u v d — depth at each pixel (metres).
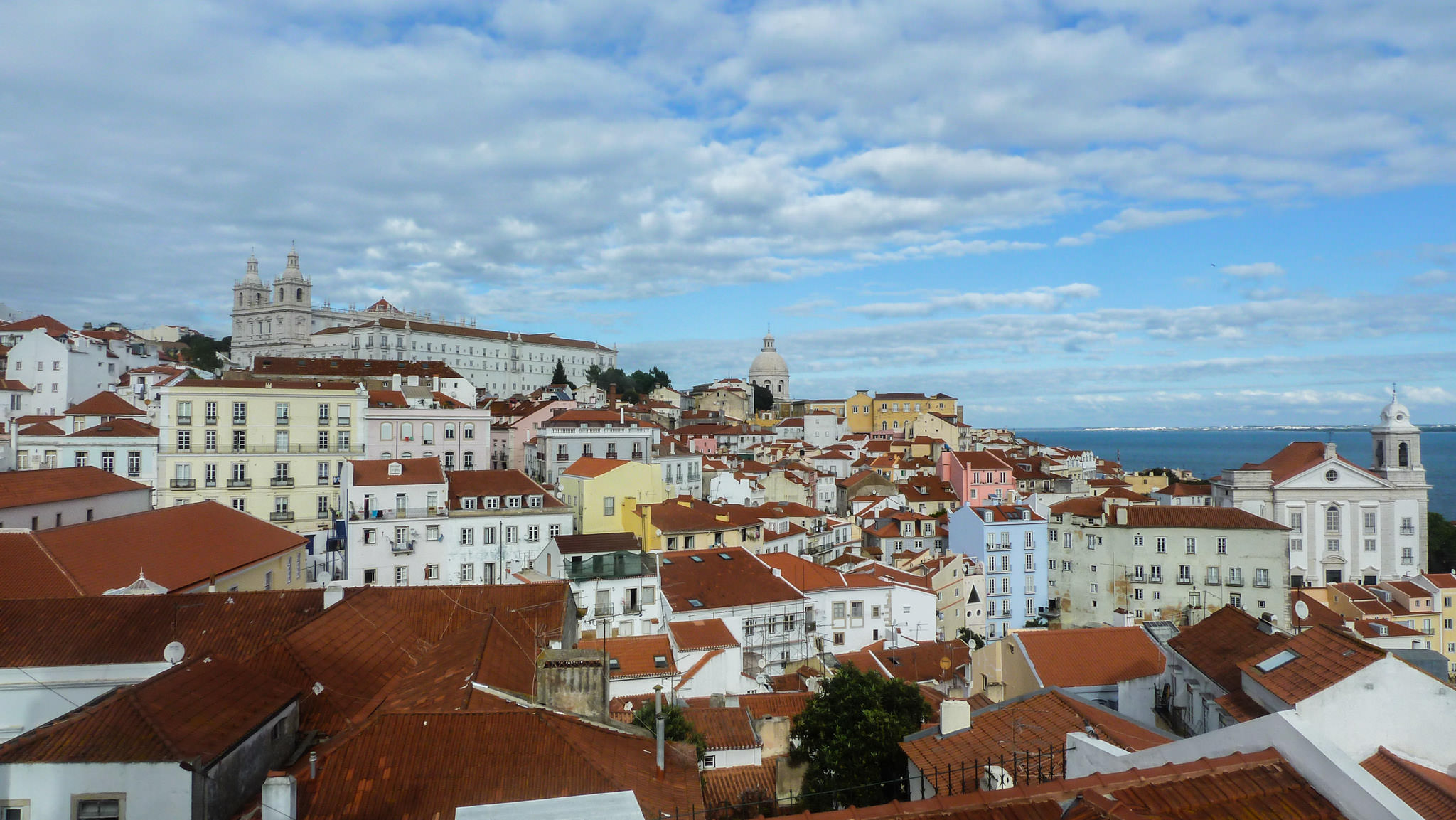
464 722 23.91
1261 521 99.44
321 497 110.75
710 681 60.97
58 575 41.72
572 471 108.06
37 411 149.62
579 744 24.05
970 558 109.50
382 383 161.88
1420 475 126.94
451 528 90.56
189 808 19.33
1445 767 16.52
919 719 41.34
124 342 176.75
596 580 70.75
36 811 19.03
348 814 20.88
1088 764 18.98
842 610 82.38
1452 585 97.25
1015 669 42.44
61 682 31.95
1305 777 14.27
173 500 103.44
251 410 108.56
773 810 36.62
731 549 83.69
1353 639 21.89
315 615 36.25
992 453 186.88
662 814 21.56
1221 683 27.81
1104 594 105.38
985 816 13.75
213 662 24.92
